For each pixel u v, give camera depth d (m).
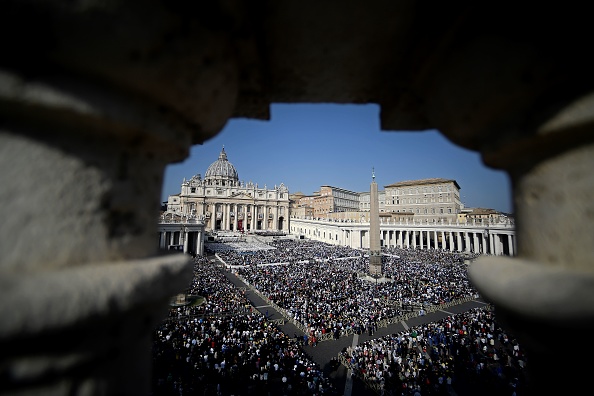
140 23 3.44
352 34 5.88
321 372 37.28
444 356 40.91
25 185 3.53
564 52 3.75
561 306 3.49
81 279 3.51
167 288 4.85
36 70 3.49
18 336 3.00
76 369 3.63
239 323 50.12
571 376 4.08
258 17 5.39
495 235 130.88
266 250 153.38
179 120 5.11
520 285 4.07
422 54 5.99
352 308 60.16
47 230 3.63
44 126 3.73
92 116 3.74
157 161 5.40
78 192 3.93
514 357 40.09
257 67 6.56
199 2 4.07
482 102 4.75
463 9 4.47
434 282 83.00
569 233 4.02
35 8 3.07
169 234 135.25
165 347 40.56
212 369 35.78
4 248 3.34
